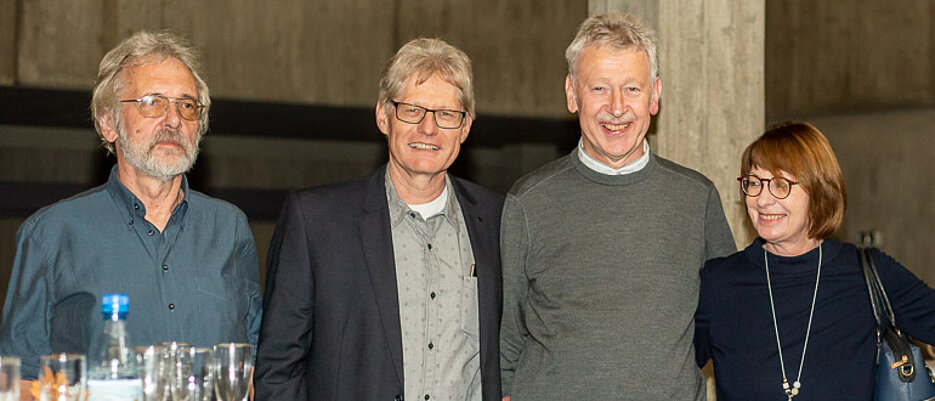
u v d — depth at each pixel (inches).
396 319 92.8
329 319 92.9
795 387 92.4
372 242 94.2
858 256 95.3
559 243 100.7
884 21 328.5
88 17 290.4
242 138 457.4
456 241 97.7
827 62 347.9
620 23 99.8
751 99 180.7
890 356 91.4
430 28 332.8
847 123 350.6
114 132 95.7
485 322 96.5
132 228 94.4
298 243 93.7
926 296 92.8
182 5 302.0
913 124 329.1
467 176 478.9
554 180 103.2
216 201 101.1
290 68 316.8
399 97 93.4
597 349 96.7
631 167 101.3
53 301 92.4
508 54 342.0
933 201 322.7
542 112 346.0
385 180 98.3
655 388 96.0
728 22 178.7
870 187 343.0
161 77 93.7
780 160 92.6
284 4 315.3
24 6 283.7
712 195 104.7
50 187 418.3
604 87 98.2
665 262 99.1
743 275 97.6
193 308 95.0
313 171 472.4
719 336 98.0
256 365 92.9
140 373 79.2
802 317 93.9
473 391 96.2
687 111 176.2
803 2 355.3
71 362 75.4
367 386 91.7
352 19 323.6
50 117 376.2
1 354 90.7
